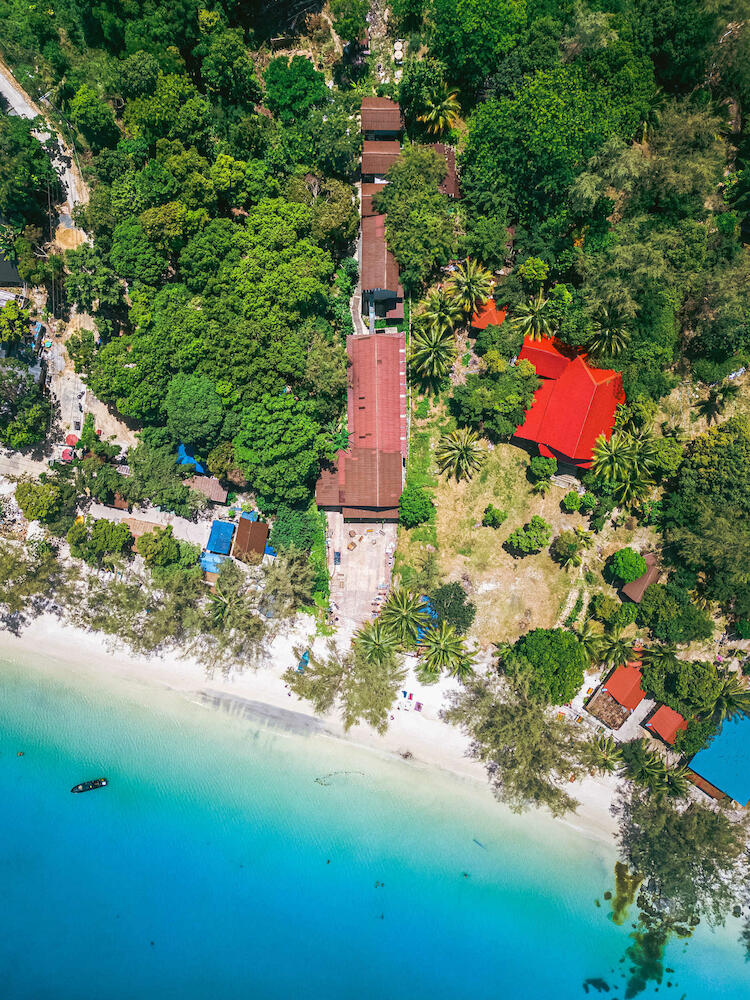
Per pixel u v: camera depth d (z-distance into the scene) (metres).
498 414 58.12
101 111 55.94
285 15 60.56
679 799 61.06
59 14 58.47
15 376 57.06
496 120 54.91
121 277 58.41
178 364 55.19
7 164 55.47
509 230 59.41
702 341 59.31
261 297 54.56
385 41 61.09
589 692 61.44
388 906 61.34
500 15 53.19
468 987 60.84
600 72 54.56
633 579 59.00
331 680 60.31
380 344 58.53
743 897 60.38
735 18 54.59
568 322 56.91
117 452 61.19
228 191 56.56
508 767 59.78
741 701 58.56
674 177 56.03
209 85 57.91
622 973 60.84
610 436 59.09
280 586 57.56
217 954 61.41
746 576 57.16
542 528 60.19
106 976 61.59
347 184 59.88
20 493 59.03
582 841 61.56
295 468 56.34
